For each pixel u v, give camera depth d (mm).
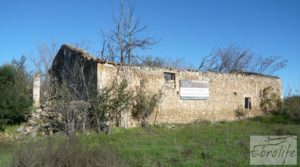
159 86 22359
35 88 23062
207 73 24766
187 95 23469
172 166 10875
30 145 8898
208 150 12812
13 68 21781
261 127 21031
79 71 21781
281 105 28609
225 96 25547
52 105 19094
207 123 23219
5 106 19438
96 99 18953
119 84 20219
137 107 21172
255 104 27531
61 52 25750
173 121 22688
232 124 23172
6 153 12867
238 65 44344
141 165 10922
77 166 8141
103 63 20375
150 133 18344
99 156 8500
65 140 9141
